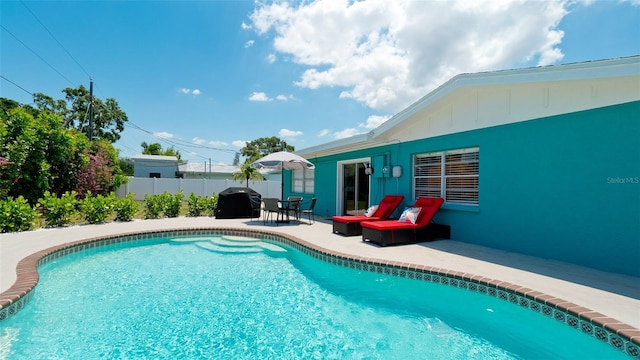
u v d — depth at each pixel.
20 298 3.80
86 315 4.10
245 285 5.30
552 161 5.52
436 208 7.29
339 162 12.39
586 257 5.02
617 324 2.88
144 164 29.30
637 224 4.46
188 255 7.26
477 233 6.91
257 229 9.21
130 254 7.33
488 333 3.75
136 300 4.61
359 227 8.15
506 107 6.33
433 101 7.29
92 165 14.43
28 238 7.41
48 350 3.26
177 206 12.59
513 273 4.58
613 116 4.73
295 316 4.17
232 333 3.69
